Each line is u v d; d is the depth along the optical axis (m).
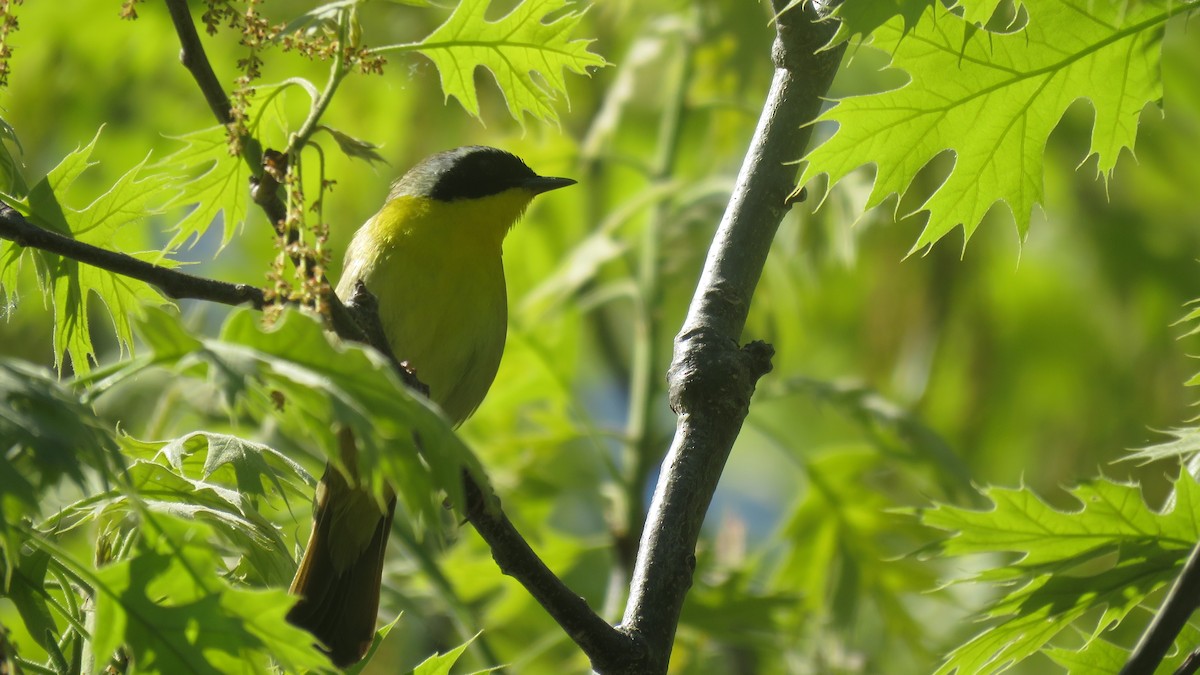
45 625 4.84
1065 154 15.50
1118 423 15.41
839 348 17.05
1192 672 5.23
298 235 5.02
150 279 4.95
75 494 5.49
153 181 5.98
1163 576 5.77
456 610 10.84
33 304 13.52
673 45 15.49
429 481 3.87
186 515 5.15
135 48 16.41
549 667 13.64
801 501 12.90
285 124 5.71
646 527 5.66
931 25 5.55
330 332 4.98
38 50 16.22
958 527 5.87
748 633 12.12
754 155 6.39
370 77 15.88
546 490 12.82
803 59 6.36
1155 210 15.56
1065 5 5.58
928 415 15.98
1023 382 15.70
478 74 15.80
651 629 5.39
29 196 5.89
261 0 5.28
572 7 7.32
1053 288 15.58
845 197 12.91
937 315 15.32
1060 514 5.74
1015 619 5.91
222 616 4.00
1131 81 5.70
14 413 3.55
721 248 6.27
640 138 16.88
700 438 5.81
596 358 18.48
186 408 10.58
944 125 5.71
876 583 12.88
